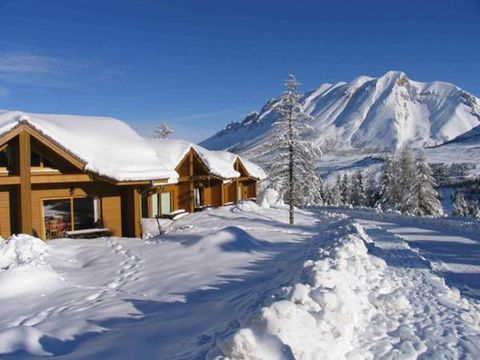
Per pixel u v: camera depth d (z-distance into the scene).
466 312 7.30
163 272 10.63
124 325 6.77
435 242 20.02
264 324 4.62
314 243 15.30
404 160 47.66
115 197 17.80
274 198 38.47
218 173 26.70
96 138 17.23
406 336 5.94
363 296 7.13
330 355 4.69
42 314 7.64
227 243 13.39
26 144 14.51
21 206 14.55
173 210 25.77
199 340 5.11
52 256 12.33
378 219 33.09
